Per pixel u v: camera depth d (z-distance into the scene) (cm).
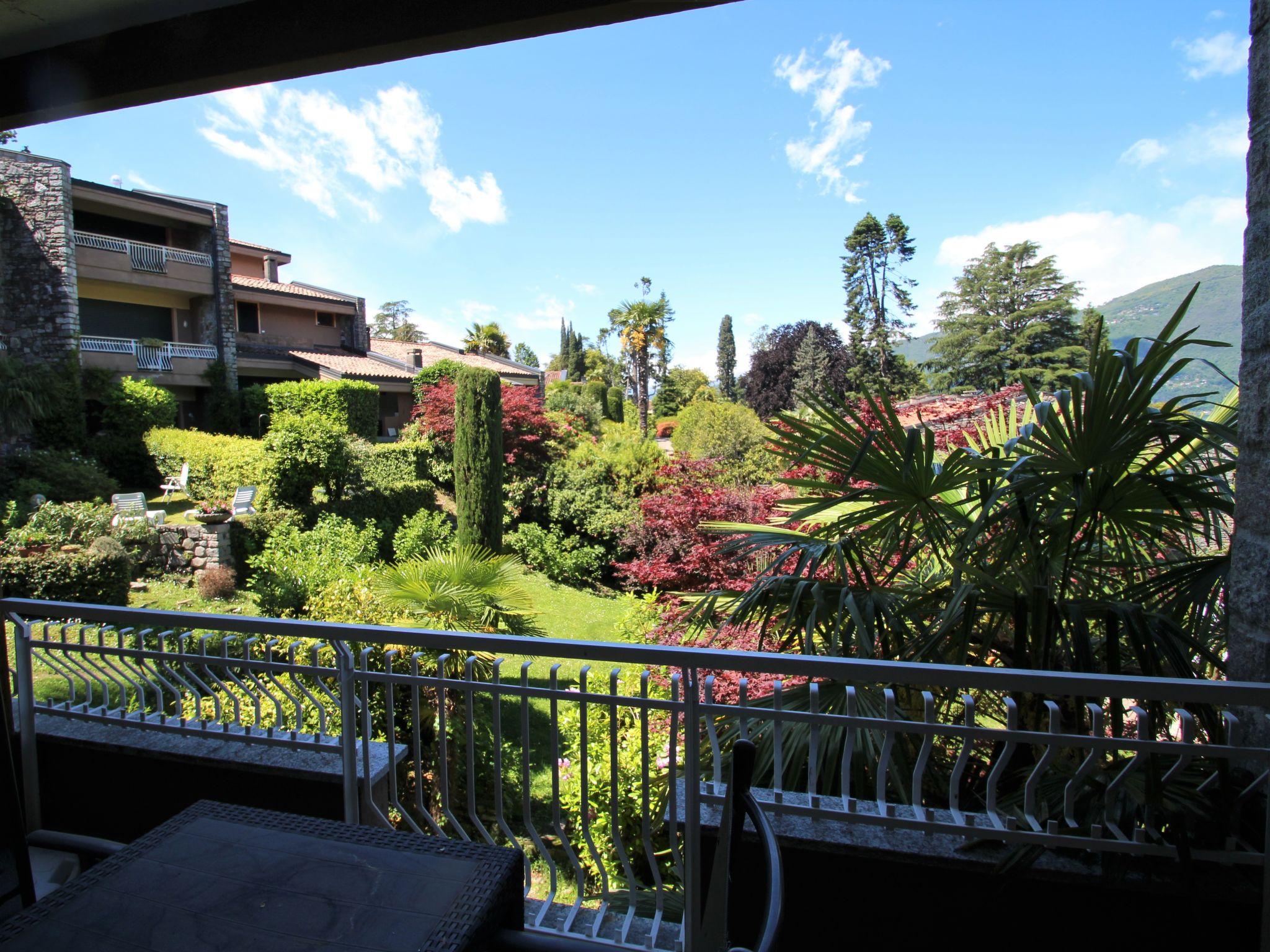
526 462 1669
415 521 1408
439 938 93
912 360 3762
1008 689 141
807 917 167
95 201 1639
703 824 167
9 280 1456
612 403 3984
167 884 106
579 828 500
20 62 167
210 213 1864
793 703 212
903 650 226
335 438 1272
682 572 912
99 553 853
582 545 1588
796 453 252
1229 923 151
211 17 150
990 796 160
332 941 93
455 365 2153
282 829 122
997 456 221
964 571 228
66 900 102
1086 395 183
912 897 162
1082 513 216
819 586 232
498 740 177
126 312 1766
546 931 173
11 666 264
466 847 117
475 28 132
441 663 181
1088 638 195
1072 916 156
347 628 179
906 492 238
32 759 221
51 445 1380
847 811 165
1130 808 156
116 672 223
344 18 140
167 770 213
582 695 166
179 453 1398
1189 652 198
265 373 2117
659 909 168
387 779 199
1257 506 163
